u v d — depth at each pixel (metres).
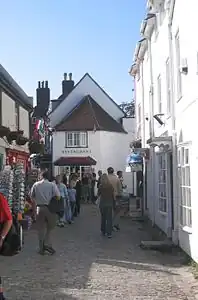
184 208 11.99
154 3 16.47
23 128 24.84
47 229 12.20
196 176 10.34
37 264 10.80
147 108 21.20
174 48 13.48
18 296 7.93
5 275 9.60
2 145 19.34
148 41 19.72
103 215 15.72
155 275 9.61
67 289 8.43
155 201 18.09
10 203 14.88
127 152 43.53
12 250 6.93
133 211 22.55
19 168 15.94
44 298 7.80
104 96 46.00
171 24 13.81
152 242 13.24
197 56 10.05
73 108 44.94
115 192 17.44
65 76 51.78
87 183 33.12
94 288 8.51
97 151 41.19
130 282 8.98
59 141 41.44
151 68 19.30
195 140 10.45
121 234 16.33
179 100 12.75
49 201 12.10
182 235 12.17
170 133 14.33
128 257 11.76
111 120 43.72
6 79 19.58
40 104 52.19
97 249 13.03
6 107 20.59
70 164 40.62
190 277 9.37
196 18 10.19
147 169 21.47
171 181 14.45
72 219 20.34
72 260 11.33
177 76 13.05
